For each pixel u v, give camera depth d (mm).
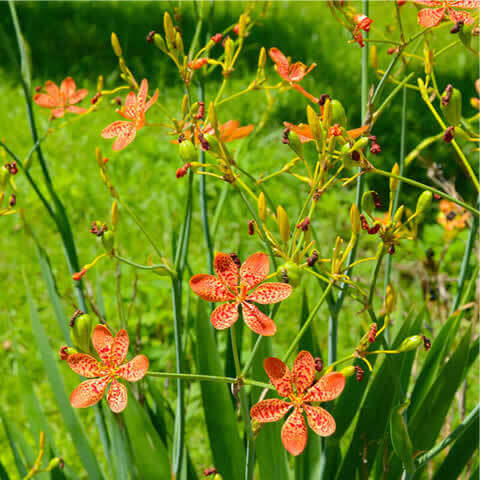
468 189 1320
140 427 823
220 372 800
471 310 974
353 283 656
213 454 804
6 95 2941
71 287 1732
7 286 1755
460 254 1657
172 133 689
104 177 709
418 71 729
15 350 938
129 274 1740
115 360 625
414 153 843
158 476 821
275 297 615
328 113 640
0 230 2033
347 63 2045
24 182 2199
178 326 788
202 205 893
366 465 824
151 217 2027
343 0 690
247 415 653
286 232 641
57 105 875
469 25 652
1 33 888
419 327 823
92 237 1954
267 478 805
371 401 811
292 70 747
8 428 877
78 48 3223
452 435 711
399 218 659
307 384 617
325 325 1485
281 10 2789
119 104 798
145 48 3156
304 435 610
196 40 877
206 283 617
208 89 2711
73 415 899
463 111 2459
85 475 1192
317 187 651
